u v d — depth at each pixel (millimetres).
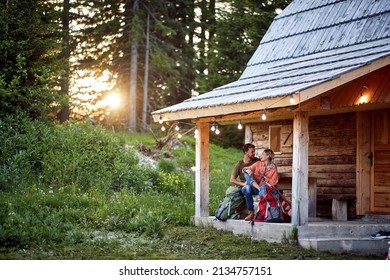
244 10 33281
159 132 32125
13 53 21750
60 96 22266
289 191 16781
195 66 37531
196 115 14789
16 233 11938
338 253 12422
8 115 20281
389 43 14742
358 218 15438
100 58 33656
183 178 21859
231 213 14523
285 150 17141
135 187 19422
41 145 19547
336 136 16156
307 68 15234
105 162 20281
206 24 38094
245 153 14875
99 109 34188
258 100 12859
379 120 15289
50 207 15141
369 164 15375
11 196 15742
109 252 11820
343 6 18047
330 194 16172
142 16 34969
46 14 22906
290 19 19500
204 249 12414
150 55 35312
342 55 15250
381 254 12805
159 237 13531
